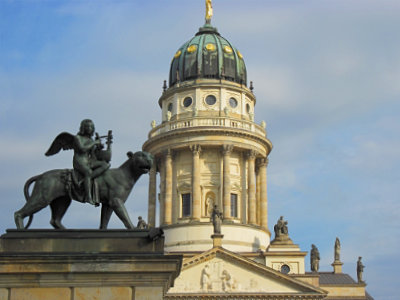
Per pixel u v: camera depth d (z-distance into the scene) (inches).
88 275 904.3
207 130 4845.0
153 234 938.1
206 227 4665.4
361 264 4987.7
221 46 5255.9
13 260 895.7
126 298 902.4
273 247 4517.7
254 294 4042.8
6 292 895.1
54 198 999.6
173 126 4997.5
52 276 902.4
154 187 5088.6
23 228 973.2
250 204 4869.6
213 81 5083.7
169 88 5211.6
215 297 4055.1
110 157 1021.2
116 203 994.1
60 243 940.6
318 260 4630.9
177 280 4097.0
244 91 5128.0
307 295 4023.1
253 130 5019.7
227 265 4133.9
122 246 940.6
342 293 4820.4
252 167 4945.9
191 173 4894.2
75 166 1003.9
